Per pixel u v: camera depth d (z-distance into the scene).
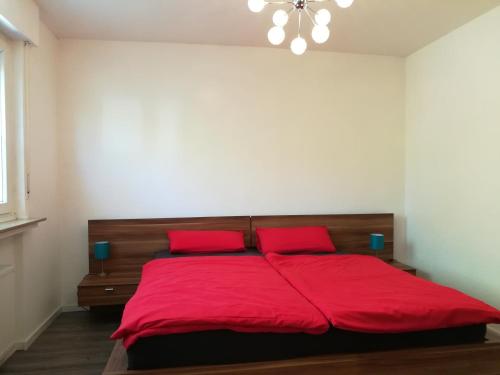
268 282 2.26
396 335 1.83
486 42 2.80
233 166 3.55
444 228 3.28
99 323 3.03
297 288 2.19
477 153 2.90
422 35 3.25
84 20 2.91
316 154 3.69
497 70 2.71
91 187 3.34
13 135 2.55
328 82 3.68
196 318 1.67
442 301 1.94
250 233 3.51
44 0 2.57
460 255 3.09
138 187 3.41
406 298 1.98
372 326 1.74
